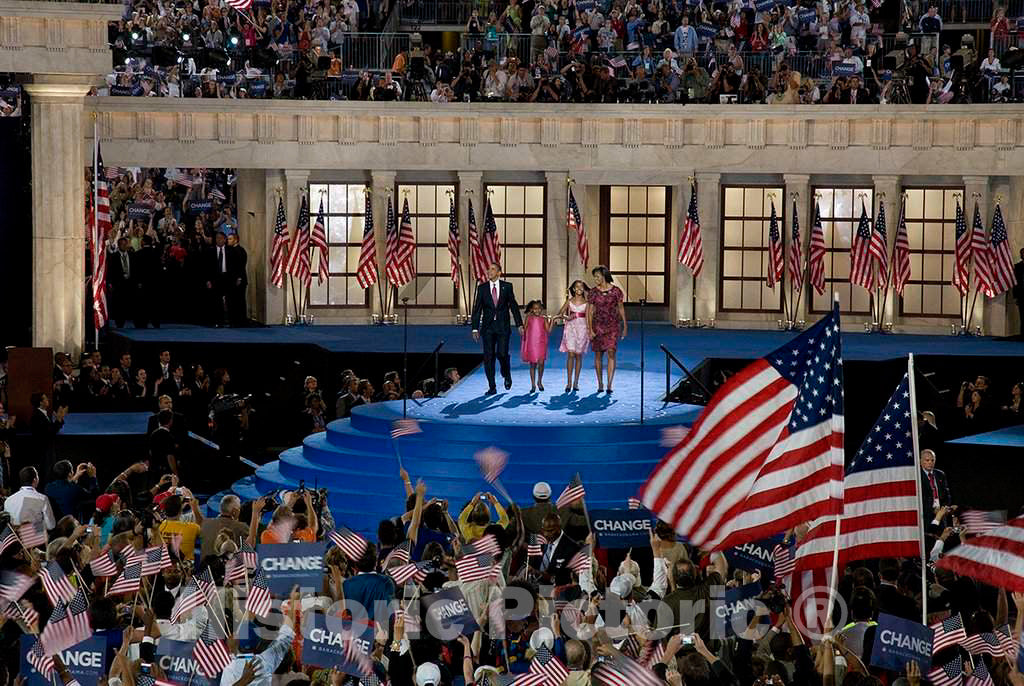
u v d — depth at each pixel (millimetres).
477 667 15883
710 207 47625
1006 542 14953
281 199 46969
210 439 36750
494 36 49250
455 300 48219
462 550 18656
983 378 37844
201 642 14781
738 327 48094
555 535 20422
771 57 48281
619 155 47438
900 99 46625
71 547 19406
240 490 32406
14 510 25109
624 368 39125
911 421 16156
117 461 34875
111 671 15070
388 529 20578
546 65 48406
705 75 48000
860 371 38969
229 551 19062
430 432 31391
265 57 48312
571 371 35344
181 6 49250
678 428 31266
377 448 31625
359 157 47156
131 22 47562
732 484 15938
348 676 15242
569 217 47375
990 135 45844
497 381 37188
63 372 38750
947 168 46281
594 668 14070
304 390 38219
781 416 15852
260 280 48000
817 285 46531
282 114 46500
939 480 27125
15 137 42125
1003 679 15203
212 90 46438
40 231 40656
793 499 15797
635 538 20047
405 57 48750
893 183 46688
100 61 40219
